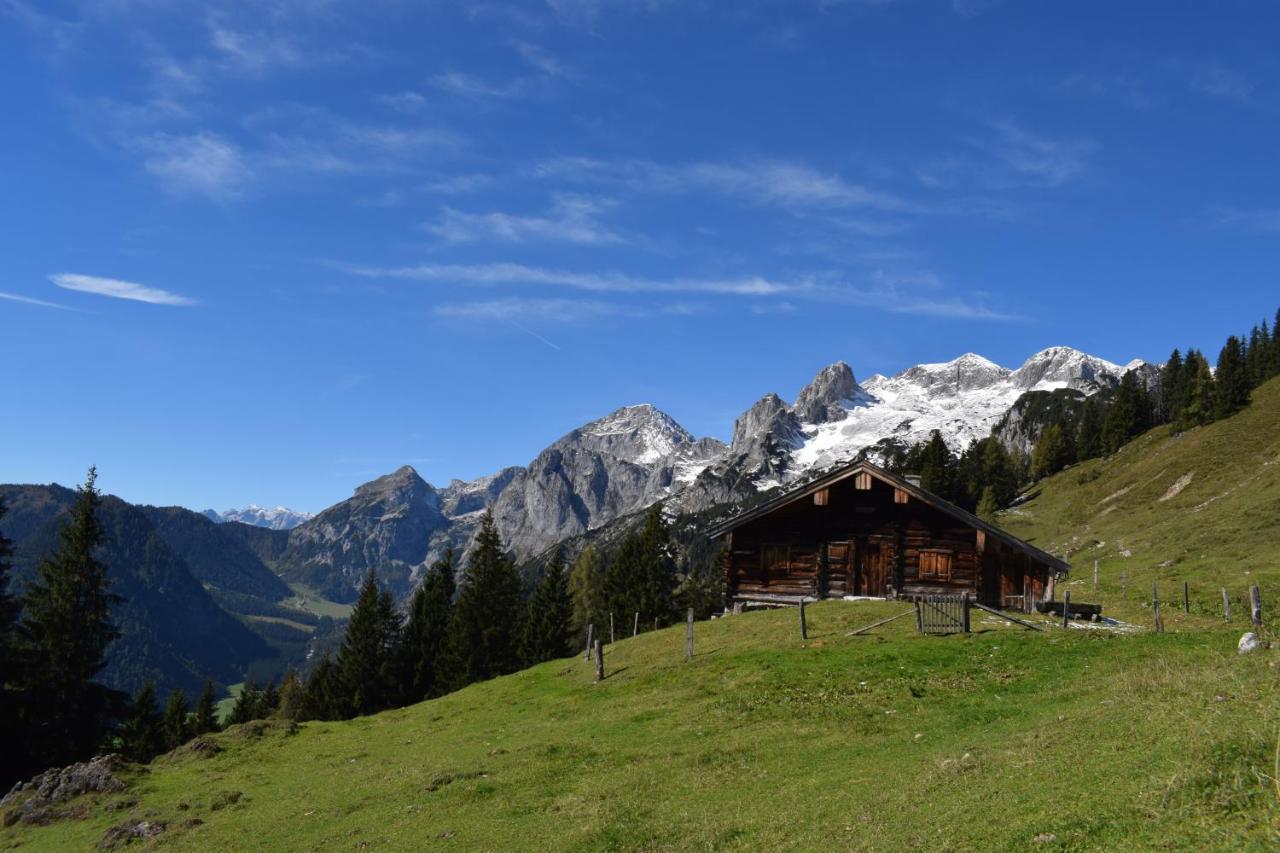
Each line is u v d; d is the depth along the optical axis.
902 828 15.50
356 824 24.83
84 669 64.69
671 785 23.30
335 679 92.62
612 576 108.31
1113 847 11.88
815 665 34.69
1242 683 18.58
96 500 68.56
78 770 35.78
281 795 30.77
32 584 65.44
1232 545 76.12
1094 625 42.22
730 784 22.56
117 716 67.69
